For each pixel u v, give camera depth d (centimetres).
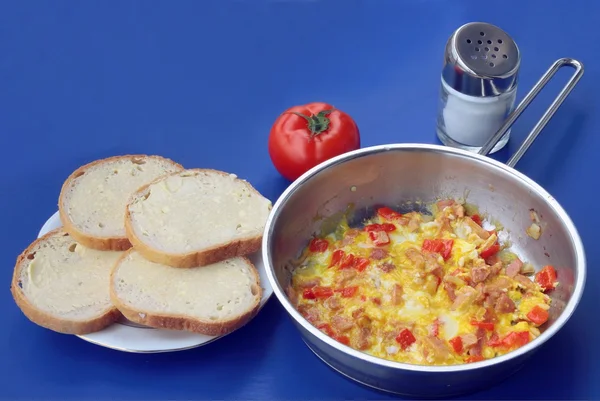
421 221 94
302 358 90
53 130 110
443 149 93
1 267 97
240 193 97
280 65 117
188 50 120
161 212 94
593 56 116
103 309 89
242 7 124
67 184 97
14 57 119
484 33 99
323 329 86
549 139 106
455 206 95
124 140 109
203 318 88
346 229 95
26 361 90
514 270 90
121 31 122
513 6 122
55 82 116
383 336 85
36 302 90
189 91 114
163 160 101
